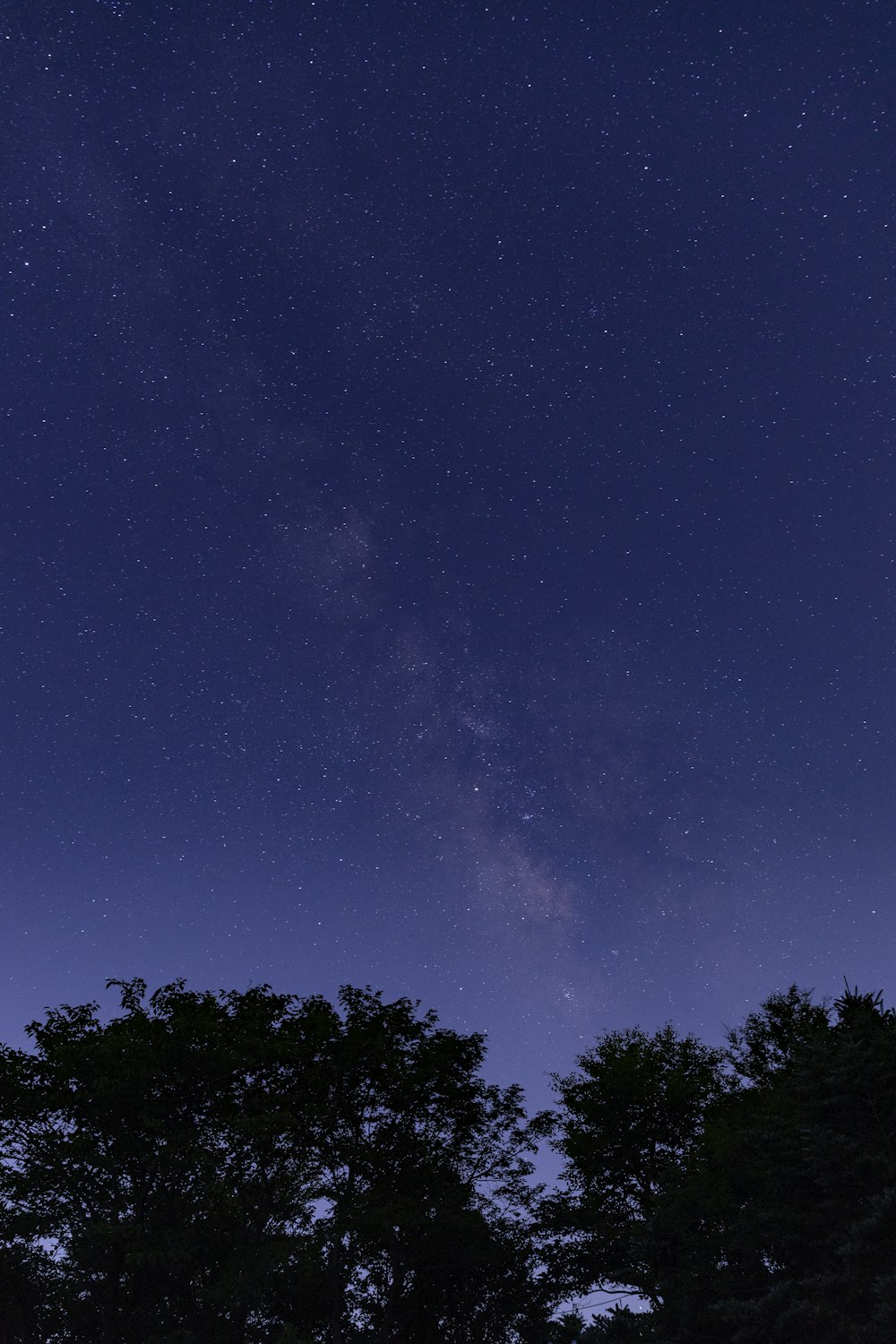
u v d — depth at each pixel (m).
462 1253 35.22
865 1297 24.00
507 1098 38.34
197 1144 30.81
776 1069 40.59
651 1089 41.72
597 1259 37.84
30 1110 30.52
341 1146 34.84
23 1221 29.14
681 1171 35.53
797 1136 28.62
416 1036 38.75
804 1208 28.45
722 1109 40.03
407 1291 35.84
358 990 39.47
